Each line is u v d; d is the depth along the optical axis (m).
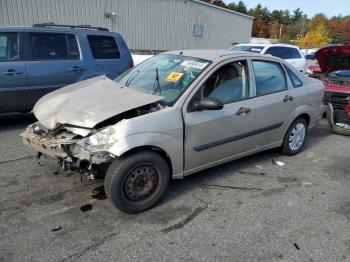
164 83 3.97
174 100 3.65
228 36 26.55
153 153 3.44
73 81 6.67
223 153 4.14
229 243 3.07
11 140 5.55
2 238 3.00
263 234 3.23
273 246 3.06
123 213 3.47
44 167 4.45
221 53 4.34
